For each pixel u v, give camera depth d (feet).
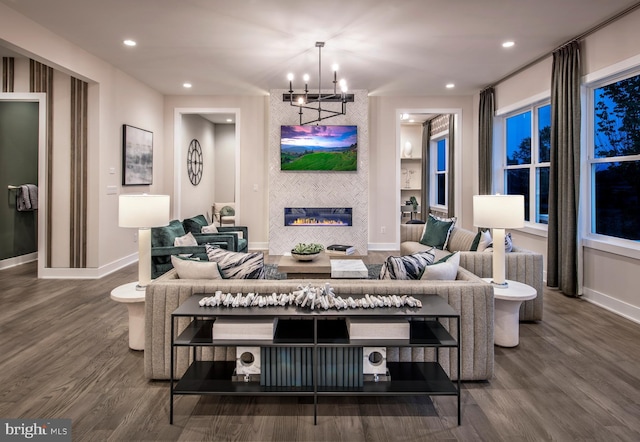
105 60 16.51
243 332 6.68
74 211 16.53
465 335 7.77
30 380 7.93
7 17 11.53
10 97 16.40
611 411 6.91
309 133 21.91
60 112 16.40
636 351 9.46
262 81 19.84
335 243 22.30
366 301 6.91
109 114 17.10
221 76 18.89
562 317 11.91
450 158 25.27
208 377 7.12
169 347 7.79
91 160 16.42
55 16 12.17
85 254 16.58
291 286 7.63
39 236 16.58
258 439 6.13
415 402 7.23
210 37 13.84
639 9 11.22
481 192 21.33
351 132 21.93
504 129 20.44
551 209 14.93
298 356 6.87
